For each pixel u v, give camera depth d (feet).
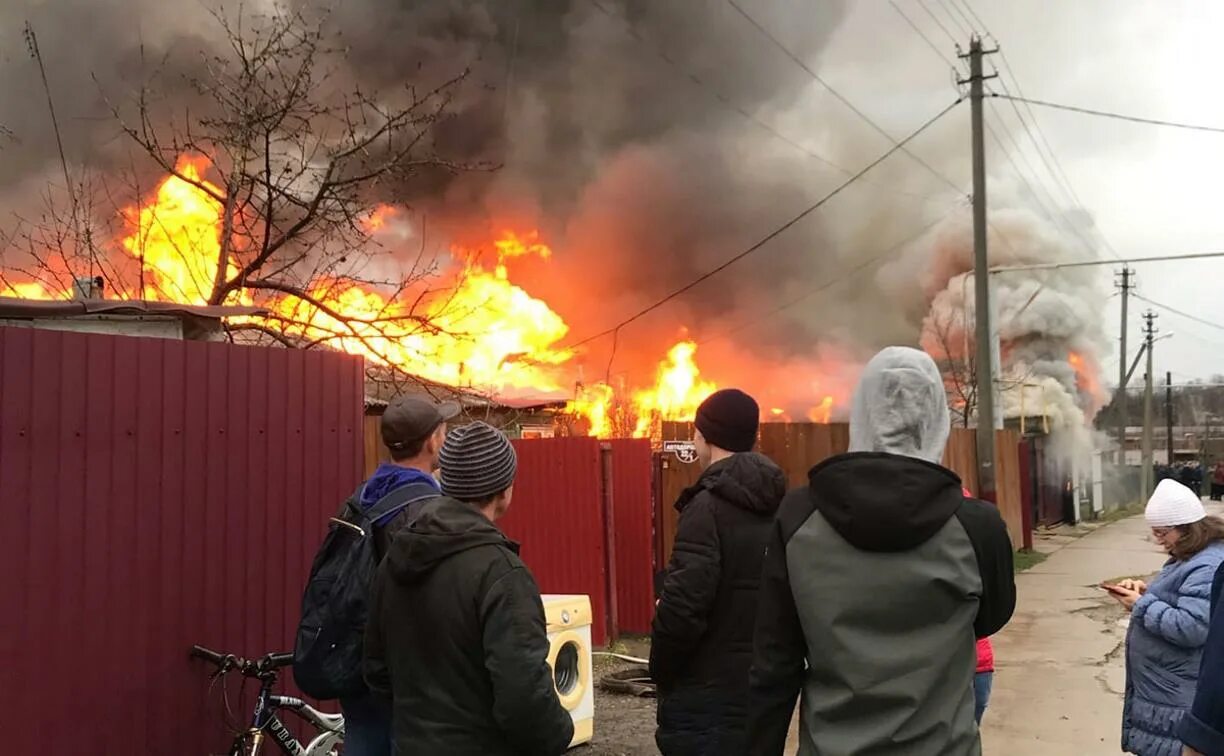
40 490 12.31
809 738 7.50
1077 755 18.83
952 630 7.32
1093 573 49.21
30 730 11.98
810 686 7.67
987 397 54.24
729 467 10.70
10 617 11.86
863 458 7.40
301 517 16.17
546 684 8.39
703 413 11.35
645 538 30.09
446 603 8.50
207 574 14.49
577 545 29.45
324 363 16.76
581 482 29.45
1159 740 12.17
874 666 7.18
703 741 10.36
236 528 15.02
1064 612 36.94
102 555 13.01
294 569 15.99
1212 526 12.05
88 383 12.99
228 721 13.79
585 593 29.19
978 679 13.41
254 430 15.44
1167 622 11.81
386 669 9.53
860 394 8.17
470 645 8.44
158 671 13.66
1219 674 6.20
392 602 8.98
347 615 10.94
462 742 8.43
